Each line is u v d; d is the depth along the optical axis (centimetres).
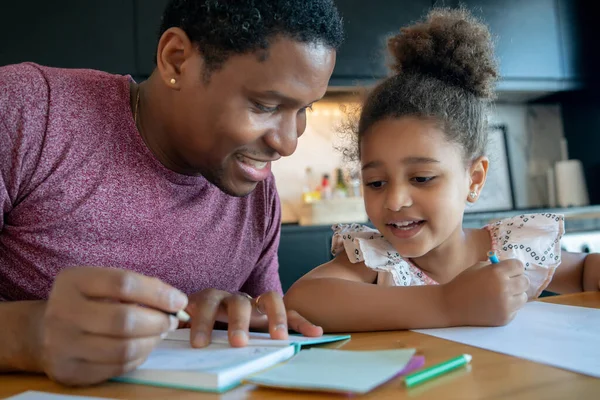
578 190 296
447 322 63
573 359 44
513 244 101
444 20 103
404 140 89
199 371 41
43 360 44
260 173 70
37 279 76
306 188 269
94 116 77
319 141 272
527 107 308
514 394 36
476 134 99
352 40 246
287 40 59
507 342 52
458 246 100
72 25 210
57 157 74
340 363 44
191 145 70
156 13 220
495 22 272
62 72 80
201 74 64
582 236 243
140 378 44
